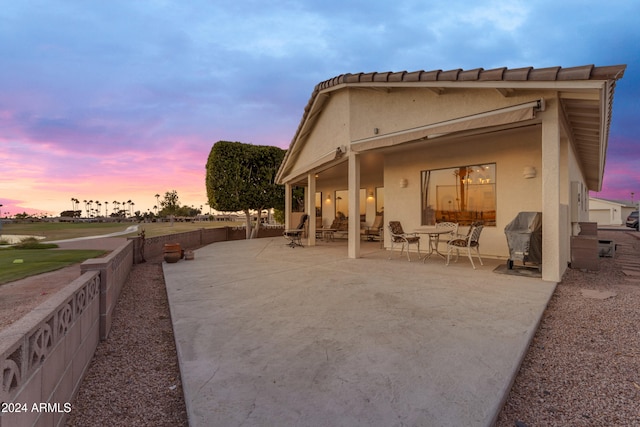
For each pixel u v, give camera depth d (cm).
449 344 290
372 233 1384
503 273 613
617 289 512
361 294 471
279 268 710
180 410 216
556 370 264
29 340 151
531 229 616
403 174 980
